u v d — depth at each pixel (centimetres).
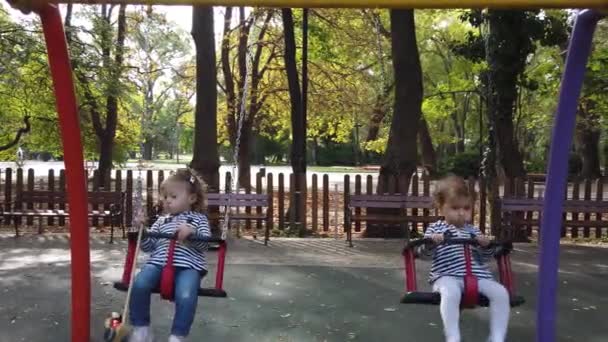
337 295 658
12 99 1612
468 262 407
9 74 1388
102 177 1163
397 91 1091
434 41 2783
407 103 1083
